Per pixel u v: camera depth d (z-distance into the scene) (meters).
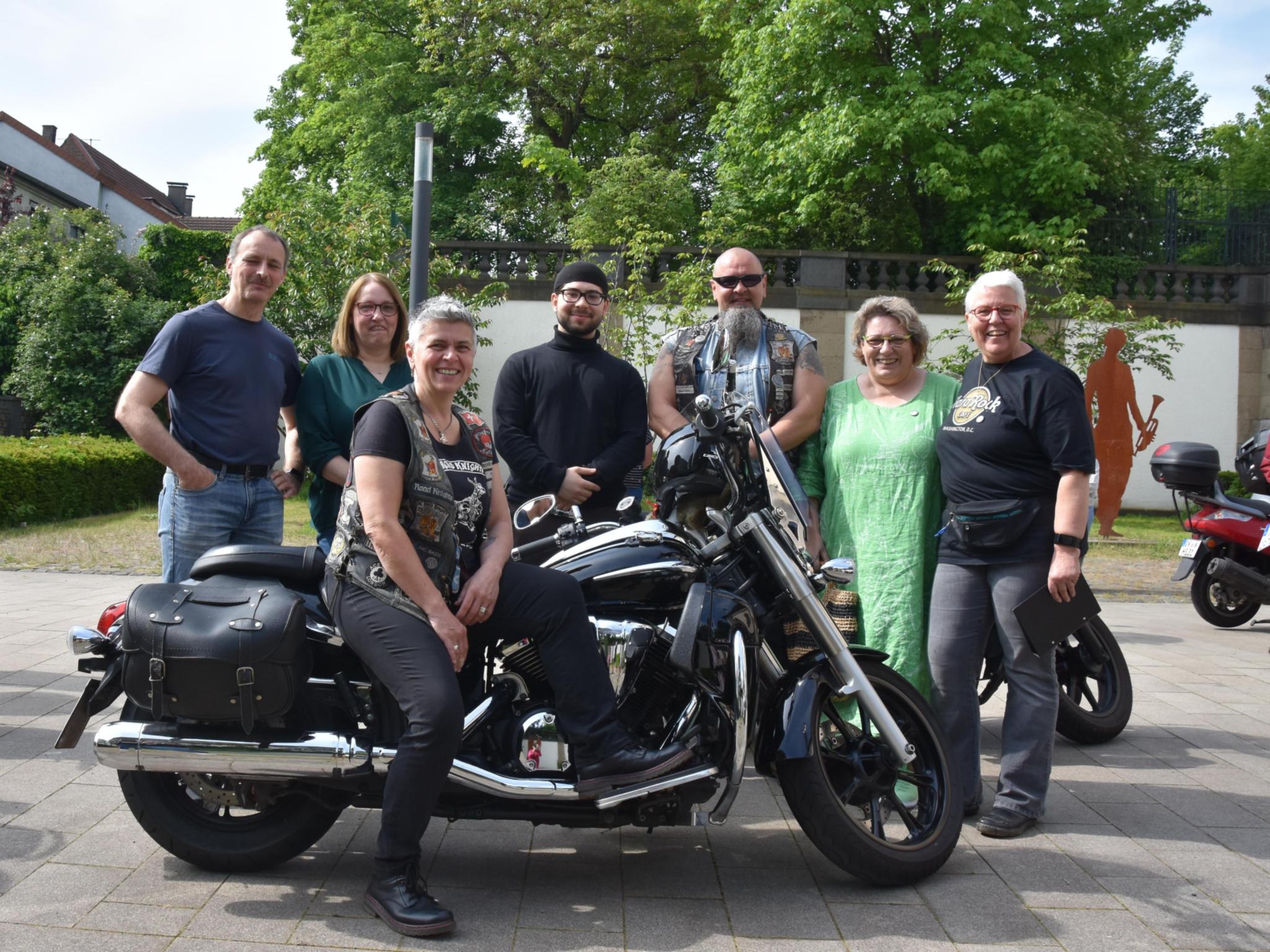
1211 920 2.89
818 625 3.12
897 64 18.77
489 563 2.93
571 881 3.11
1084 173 17.14
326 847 3.31
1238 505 7.57
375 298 4.14
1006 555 3.61
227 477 3.87
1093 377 15.33
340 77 24.59
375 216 15.20
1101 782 4.14
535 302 16.92
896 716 3.33
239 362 3.89
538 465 4.17
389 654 2.79
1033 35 19.02
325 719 2.96
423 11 23.44
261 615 2.78
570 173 21.42
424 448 2.89
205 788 3.04
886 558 3.84
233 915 2.79
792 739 3.01
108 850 3.21
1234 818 3.73
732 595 3.06
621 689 2.94
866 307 3.98
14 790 3.70
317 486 4.21
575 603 2.90
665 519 3.23
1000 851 3.40
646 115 25.41
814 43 18.08
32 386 19.02
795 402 4.21
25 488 12.20
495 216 23.22
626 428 4.35
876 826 3.20
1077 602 3.55
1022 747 3.58
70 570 8.98
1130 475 17.47
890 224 21.00
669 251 16.78
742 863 3.27
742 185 19.94
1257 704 5.41
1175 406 17.48
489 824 3.60
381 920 2.77
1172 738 4.79
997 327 3.63
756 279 4.46
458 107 23.06
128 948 2.59
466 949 2.65
